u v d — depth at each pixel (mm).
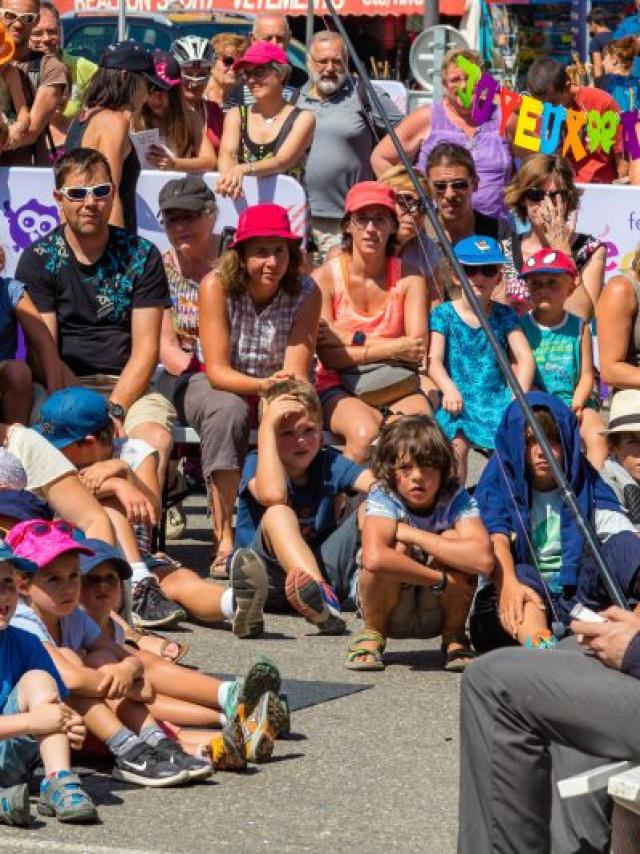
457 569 10742
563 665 6816
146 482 12008
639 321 13375
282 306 13000
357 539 11969
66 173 12812
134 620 11492
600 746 6785
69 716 8117
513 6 34469
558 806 7520
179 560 13539
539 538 10758
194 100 17609
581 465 10789
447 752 9234
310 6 18797
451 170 14734
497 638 10898
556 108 17125
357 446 12891
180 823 8086
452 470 10797
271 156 15680
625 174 17719
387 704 10078
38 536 8758
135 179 14898
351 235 13516
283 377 12617
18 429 10578
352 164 18078
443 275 13719
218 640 11344
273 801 8406
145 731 8766
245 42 19328
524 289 15117
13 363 12625
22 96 16516
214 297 12914
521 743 6828
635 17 26422
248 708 8930
